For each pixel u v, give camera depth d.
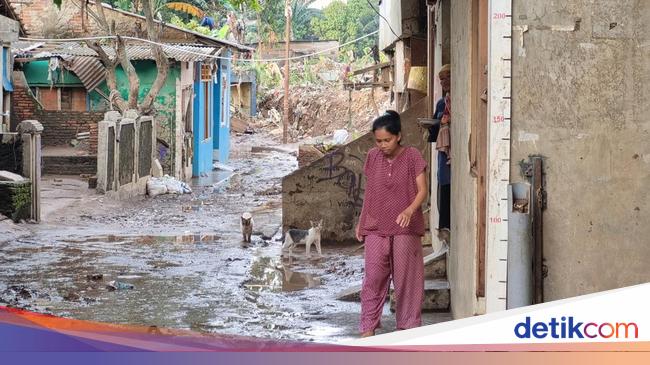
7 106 26.58
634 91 6.23
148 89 29.36
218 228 18.34
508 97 6.26
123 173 23.66
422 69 16.17
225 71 37.53
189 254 14.59
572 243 6.28
